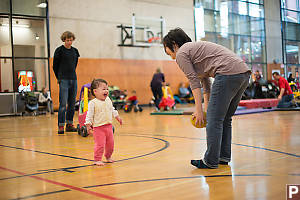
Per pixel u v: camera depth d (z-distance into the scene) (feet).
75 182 7.43
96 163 9.46
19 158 10.98
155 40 52.44
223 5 61.21
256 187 6.42
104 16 48.78
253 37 65.26
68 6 45.44
